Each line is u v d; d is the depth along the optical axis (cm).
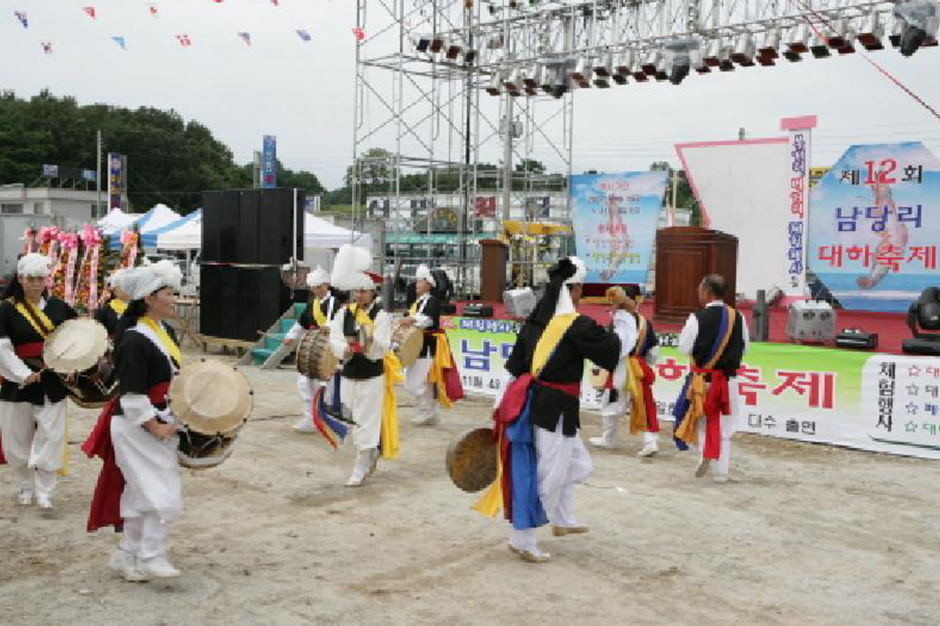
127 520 518
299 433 1011
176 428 493
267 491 753
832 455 955
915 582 561
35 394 666
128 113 8300
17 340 656
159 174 8119
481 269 1909
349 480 780
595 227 1861
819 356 1006
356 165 2105
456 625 475
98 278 1830
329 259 3055
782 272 1709
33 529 631
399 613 489
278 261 1625
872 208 1565
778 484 818
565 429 561
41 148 7419
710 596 527
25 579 530
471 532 646
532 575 557
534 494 567
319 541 618
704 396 796
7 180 7381
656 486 802
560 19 1816
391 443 786
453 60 2027
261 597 508
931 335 995
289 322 1623
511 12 1892
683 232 1362
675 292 1379
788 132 1631
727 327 795
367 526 657
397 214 2097
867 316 1555
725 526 677
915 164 1515
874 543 642
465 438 582
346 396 771
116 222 2844
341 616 484
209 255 1772
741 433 1063
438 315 1074
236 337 1712
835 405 996
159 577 523
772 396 1042
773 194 1706
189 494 739
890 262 1553
